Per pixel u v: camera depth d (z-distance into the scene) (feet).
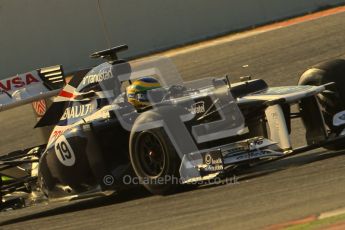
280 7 268.00
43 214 98.37
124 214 79.05
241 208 67.31
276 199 67.87
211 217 66.33
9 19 263.70
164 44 269.03
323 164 81.25
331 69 88.63
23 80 100.17
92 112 91.97
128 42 268.62
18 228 90.58
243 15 269.44
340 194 63.77
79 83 94.99
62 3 265.75
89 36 267.18
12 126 185.37
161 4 269.64
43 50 265.13
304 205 62.85
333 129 86.94
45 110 103.71
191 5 269.44
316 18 229.86
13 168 103.65
